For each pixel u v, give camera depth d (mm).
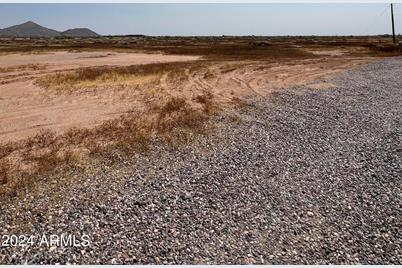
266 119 18672
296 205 9641
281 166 12391
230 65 43469
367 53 65438
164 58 53062
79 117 18203
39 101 21656
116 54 60750
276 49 75875
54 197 9297
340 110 21141
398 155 13758
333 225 8750
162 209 9000
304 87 28812
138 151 13008
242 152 13570
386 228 8727
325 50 73812
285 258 7387
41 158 11914
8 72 32938
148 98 23078
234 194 10078
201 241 7777
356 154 13836
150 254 7223
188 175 11188
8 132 15273
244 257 7328
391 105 22547
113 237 7707
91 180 10453
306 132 16609
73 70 35094
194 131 15688
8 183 9961
